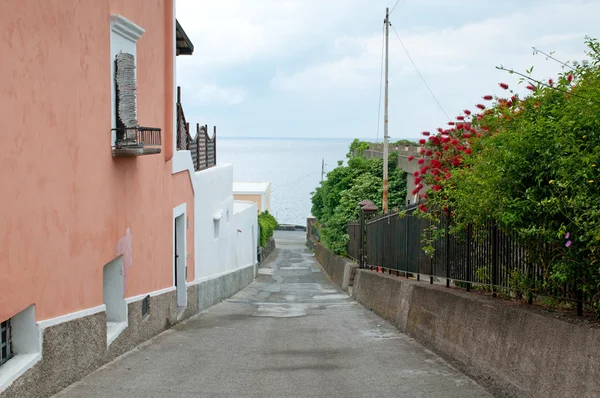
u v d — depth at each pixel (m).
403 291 13.16
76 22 8.19
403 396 7.69
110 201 9.66
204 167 19.33
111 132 9.66
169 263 13.59
